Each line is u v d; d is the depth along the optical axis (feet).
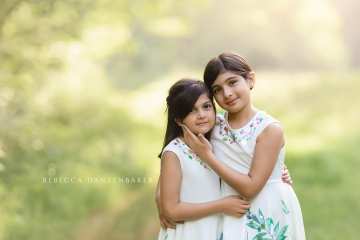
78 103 45.62
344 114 65.87
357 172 42.01
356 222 29.99
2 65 29.01
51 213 29.53
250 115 13.30
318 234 28.22
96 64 55.67
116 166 41.98
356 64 154.61
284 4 112.68
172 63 100.37
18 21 29.12
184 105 12.92
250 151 13.00
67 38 31.14
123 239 29.17
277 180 13.19
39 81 33.91
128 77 86.17
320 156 43.57
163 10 39.93
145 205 35.53
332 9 133.90
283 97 75.61
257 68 116.06
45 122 36.24
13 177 27.96
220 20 109.50
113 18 35.50
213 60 13.00
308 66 119.85
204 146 12.80
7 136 29.14
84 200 33.19
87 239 28.71
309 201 34.04
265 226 12.84
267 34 112.37
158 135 56.80
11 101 30.04
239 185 12.53
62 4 29.17
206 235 12.86
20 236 25.07
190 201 13.12
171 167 13.17
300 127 60.54
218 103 13.05
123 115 53.98
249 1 108.47
